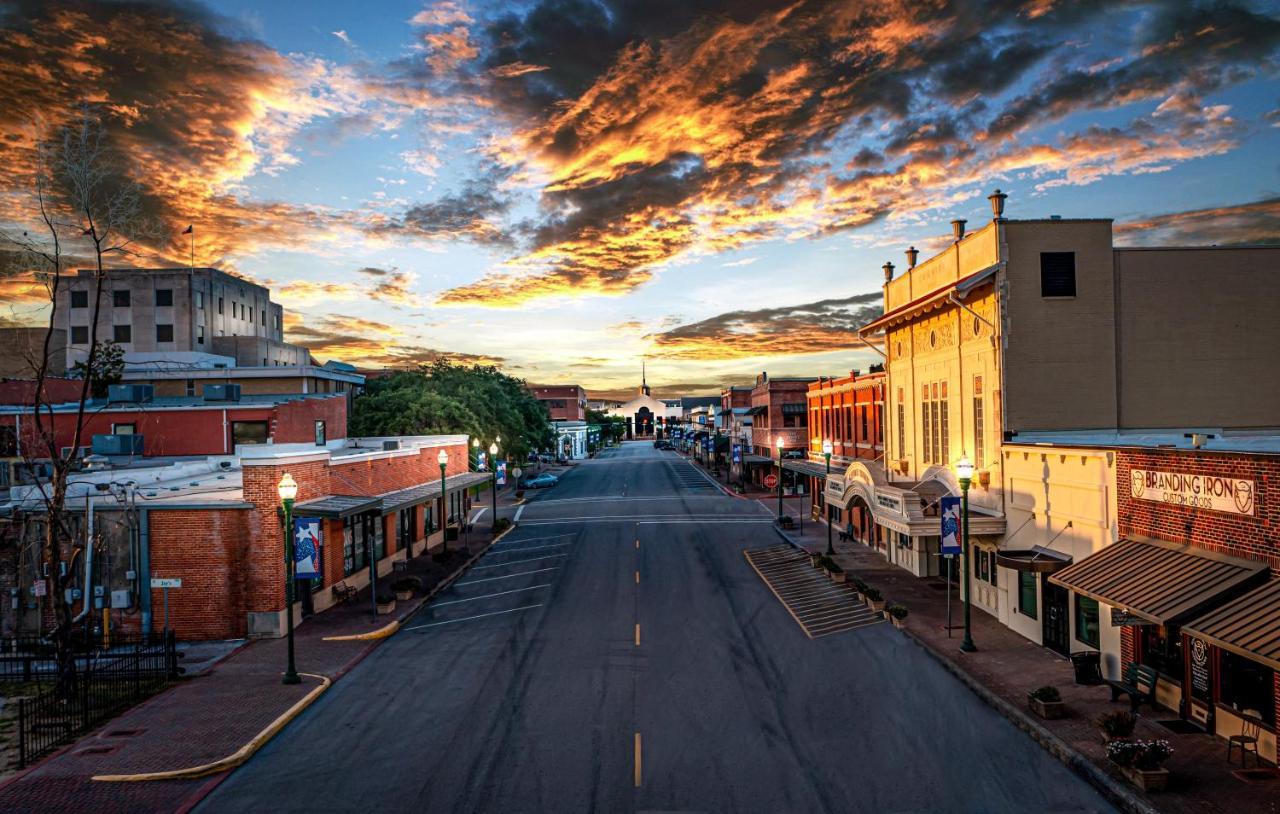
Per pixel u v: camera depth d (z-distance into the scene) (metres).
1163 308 23.31
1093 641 17.58
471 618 24.64
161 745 14.30
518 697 16.97
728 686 17.44
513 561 35.22
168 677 18.48
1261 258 23.47
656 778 12.84
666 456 125.88
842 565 31.75
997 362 23.06
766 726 15.02
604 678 18.14
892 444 33.09
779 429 62.94
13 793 12.49
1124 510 16.95
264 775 13.23
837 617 23.62
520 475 71.00
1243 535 13.55
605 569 32.31
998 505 22.86
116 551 22.39
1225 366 23.41
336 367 69.56
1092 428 22.98
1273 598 12.02
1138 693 14.48
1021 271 23.00
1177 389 23.30
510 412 65.50
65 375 38.09
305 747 14.44
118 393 34.72
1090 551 18.19
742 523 45.09
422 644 21.62
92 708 16.30
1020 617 21.05
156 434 34.69
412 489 35.50
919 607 24.36
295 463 23.70
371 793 12.47
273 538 22.53
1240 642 11.30
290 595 18.17
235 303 82.75
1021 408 22.84
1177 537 15.28
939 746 13.91
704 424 130.50
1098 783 12.09
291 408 36.38
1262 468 13.09
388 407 52.22
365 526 29.58
